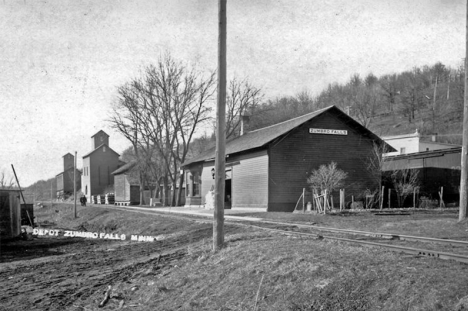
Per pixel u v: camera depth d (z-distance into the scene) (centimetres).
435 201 3075
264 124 7138
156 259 1259
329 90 11875
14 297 998
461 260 746
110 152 8900
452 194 3366
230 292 754
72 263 1451
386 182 3234
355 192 2959
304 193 2786
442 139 8119
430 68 12706
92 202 8456
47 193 11256
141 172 6012
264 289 708
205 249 1181
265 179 2784
